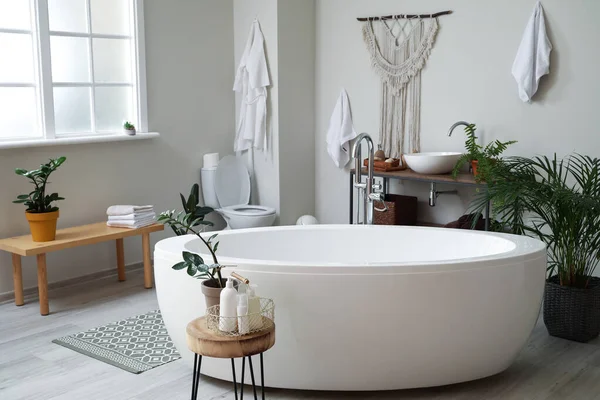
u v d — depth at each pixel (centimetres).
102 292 446
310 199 562
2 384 308
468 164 471
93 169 470
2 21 421
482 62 464
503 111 459
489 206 432
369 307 277
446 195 491
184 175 529
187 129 527
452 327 285
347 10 529
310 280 277
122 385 306
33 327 381
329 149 543
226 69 550
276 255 367
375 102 521
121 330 374
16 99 431
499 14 453
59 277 458
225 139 556
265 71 528
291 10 530
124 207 447
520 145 453
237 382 303
